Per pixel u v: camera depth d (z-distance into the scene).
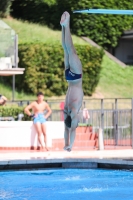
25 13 73.62
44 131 43.25
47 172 33.97
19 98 60.53
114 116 47.94
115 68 70.75
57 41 67.12
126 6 72.31
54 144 44.44
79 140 45.97
